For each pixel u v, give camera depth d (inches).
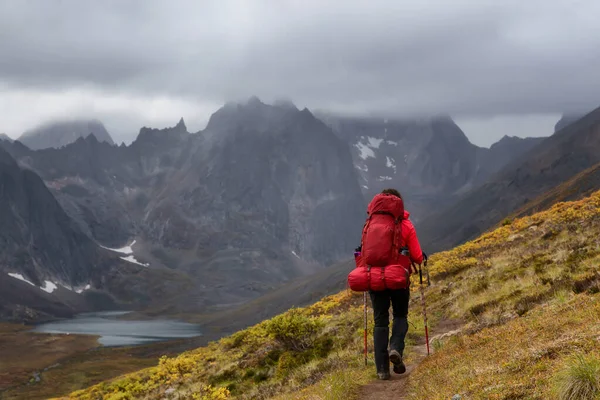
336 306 949.2
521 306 403.2
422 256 297.3
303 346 595.5
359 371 340.5
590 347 191.5
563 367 176.6
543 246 717.3
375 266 289.1
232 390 572.7
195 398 572.7
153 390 817.5
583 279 373.1
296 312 689.6
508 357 231.0
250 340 804.6
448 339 390.3
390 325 501.4
